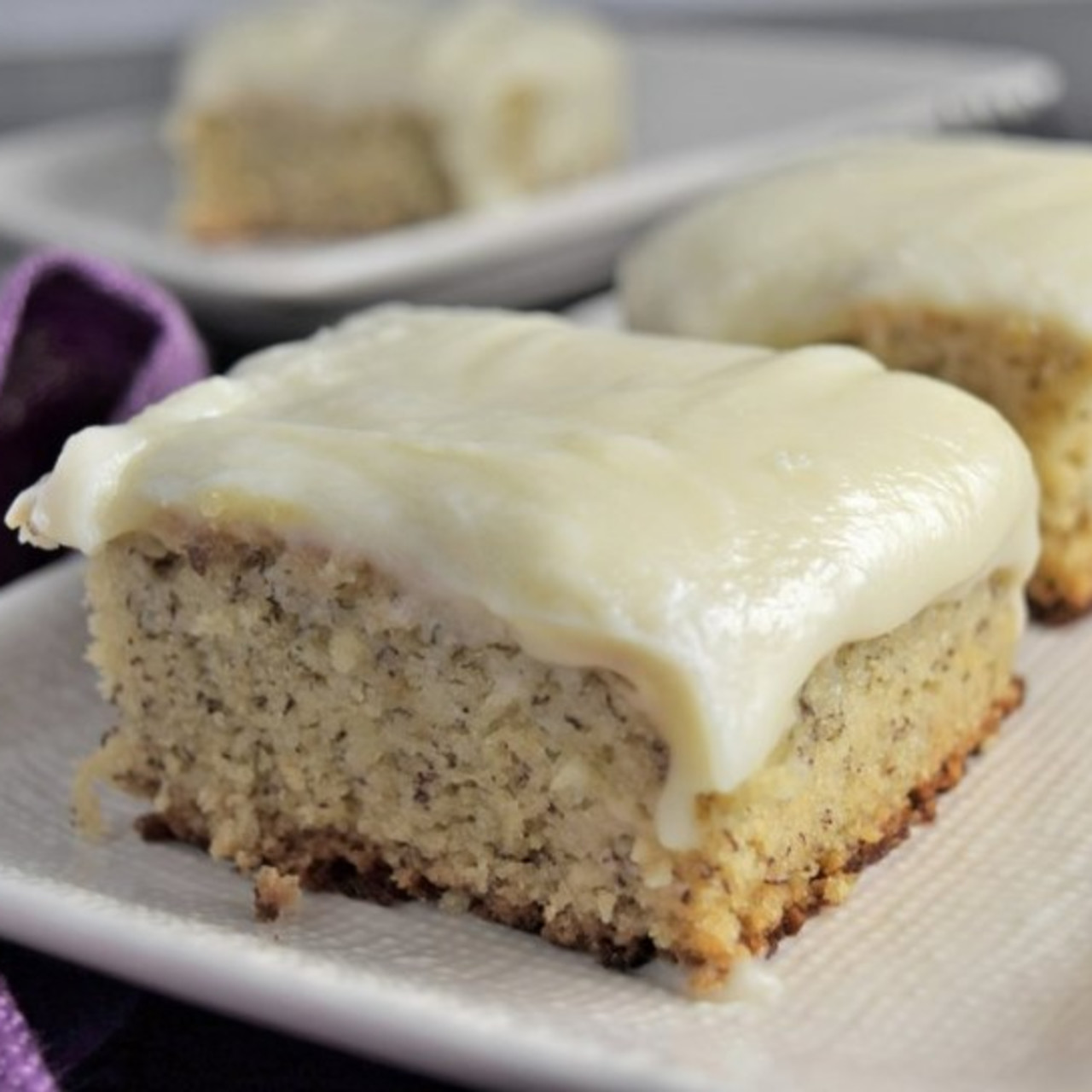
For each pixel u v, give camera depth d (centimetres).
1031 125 57
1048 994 34
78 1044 34
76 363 40
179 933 32
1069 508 39
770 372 36
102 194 54
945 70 55
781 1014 33
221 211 55
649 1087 28
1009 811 36
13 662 37
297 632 35
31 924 33
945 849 36
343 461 35
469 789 35
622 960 34
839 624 34
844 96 55
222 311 46
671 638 33
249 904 35
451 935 35
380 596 34
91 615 36
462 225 47
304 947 34
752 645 33
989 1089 30
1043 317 39
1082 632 39
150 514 35
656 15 67
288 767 35
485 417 35
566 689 34
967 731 37
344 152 54
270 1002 30
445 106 53
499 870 35
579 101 56
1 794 36
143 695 36
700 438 35
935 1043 32
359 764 35
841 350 37
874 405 36
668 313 41
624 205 48
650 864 34
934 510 35
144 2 66
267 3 66
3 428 39
